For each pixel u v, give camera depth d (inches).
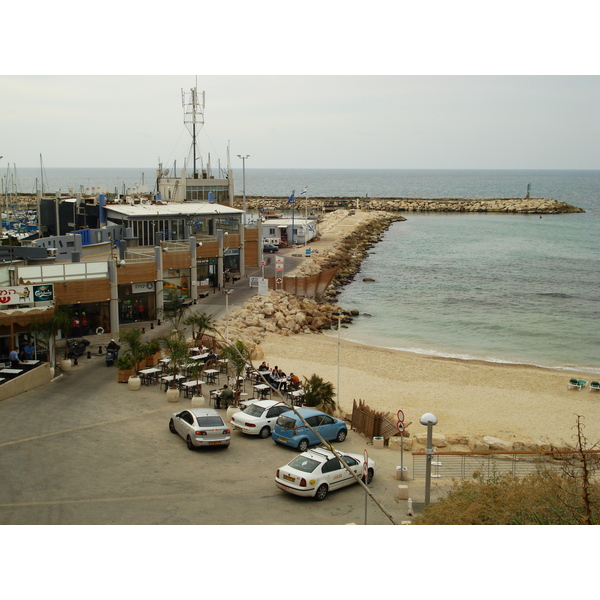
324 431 1072.2
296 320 2276.1
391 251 4645.7
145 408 1184.2
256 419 1088.2
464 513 689.0
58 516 738.2
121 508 770.2
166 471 903.1
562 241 5388.8
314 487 822.5
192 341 1662.2
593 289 3270.2
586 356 2075.5
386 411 1374.3
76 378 1359.5
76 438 1011.3
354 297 2992.1
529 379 1718.8
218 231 2391.7
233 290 2447.1
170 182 3021.7
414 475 970.7
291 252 3624.5
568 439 1251.2
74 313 1726.1
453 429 1280.8
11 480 841.5
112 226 2314.2
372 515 789.9
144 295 1937.7
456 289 3223.4
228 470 924.6
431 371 1770.4
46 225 2891.2
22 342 1373.0
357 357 1898.4
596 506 680.4
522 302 2933.1
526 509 697.6
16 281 1528.1
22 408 1147.9
